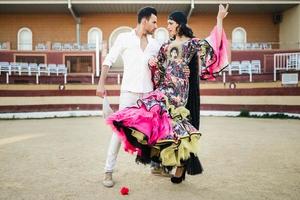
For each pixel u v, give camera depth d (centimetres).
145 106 406
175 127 406
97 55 1931
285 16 2392
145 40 454
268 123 1381
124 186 446
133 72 447
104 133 1056
